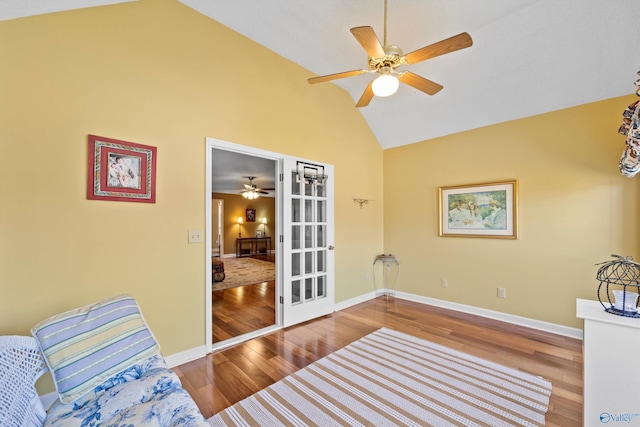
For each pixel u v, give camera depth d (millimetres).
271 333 2945
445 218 3801
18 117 1680
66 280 1828
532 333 2920
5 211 1642
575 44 2379
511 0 2145
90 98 1923
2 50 1633
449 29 2482
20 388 1102
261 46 2924
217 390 1962
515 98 3010
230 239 9281
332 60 3158
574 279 2834
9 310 1648
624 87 2537
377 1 2195
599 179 2711
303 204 3312
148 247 2172
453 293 3730
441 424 1614
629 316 1435
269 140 2979
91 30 1932
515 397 1854
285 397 1875
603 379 1405
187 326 2371
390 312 3633
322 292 3555
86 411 1129
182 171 2355
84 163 1896
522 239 3158
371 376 2113
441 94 3297
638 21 2100
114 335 1404
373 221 4340
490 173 3408
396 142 4293
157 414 1096
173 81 2316
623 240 2592
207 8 2428
